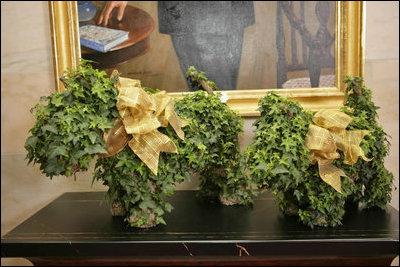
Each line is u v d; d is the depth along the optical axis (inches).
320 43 45.8
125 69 46.3
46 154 29.0
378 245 30.8
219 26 45.9
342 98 45.8
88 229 34.3
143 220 33.7
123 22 45.9
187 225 34.9
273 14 45.6
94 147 29.7
